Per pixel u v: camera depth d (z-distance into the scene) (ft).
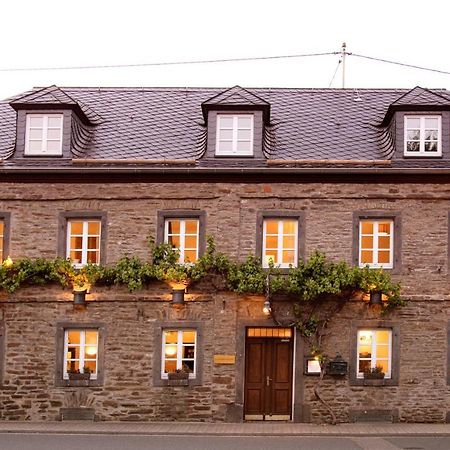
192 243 65.67
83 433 57.93
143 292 64.59
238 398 63.62
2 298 64.85
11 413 63.98
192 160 65.62
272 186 65.10
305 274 63.26
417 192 64.54
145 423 62.69
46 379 64.13
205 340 64.13
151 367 63.98
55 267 64.23
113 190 65.67
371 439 55.77
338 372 63.10
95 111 74.84
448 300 63.57
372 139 69.51
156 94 78.07
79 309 64.59
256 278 62.85
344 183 64.90
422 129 66.28
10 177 65.87
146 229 65.16
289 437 56.70
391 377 63.36
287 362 65.00
